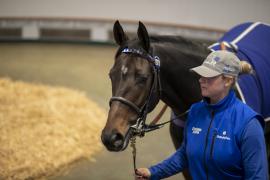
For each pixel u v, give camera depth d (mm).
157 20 8430
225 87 1880
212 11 7785
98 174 4004
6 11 8836
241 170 1905
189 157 2020
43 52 8289
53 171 3945
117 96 2027
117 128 1997
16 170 3832
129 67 2033
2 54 8141
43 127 4605
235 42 2893
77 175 3963
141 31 2047
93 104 5531
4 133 4434
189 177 2662
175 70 2338
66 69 7234
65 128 4633
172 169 2168
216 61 1852
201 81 1904
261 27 3123
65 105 5277
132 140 2160
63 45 8758
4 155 4039
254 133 1811
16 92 5684
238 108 1890
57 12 8836
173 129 2672
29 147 4211
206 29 7941
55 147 4270
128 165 4199
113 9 8625
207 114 1974
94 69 7215
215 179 1960
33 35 8922
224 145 1876
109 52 8258
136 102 2045
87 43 8828
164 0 8250
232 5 7453
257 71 2680
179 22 8242
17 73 6988
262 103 2662
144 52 2066
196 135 1988
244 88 2500
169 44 2395
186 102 2445
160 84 2221
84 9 8758
